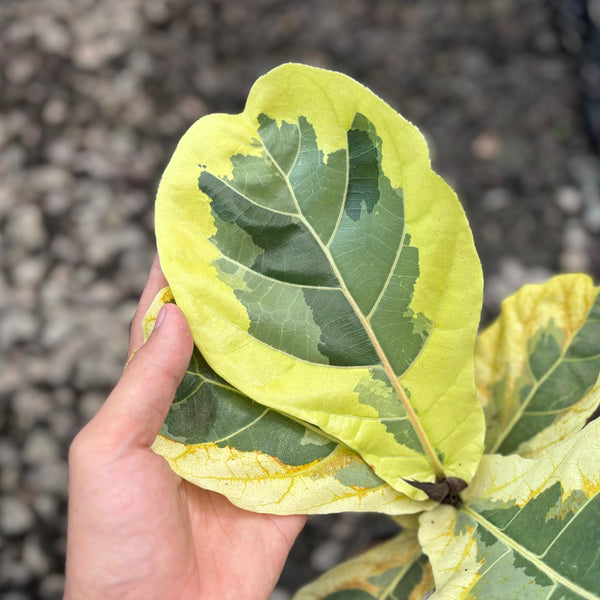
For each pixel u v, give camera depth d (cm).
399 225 29
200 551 33
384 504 31
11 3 103
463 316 29
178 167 29
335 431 30
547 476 28
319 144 29
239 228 29
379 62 97
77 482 30
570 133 91
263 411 31
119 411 30
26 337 85
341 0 102
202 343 29
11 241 89
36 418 82
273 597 72
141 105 96
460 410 30
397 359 30
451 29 98
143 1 103
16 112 96
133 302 87
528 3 98
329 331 30
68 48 100
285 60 98
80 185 92
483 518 30
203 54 100
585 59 93
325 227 29
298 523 35
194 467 30
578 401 34
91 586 31
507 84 94
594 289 36
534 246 85
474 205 88
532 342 37
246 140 29
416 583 35
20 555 76
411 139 28
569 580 25
